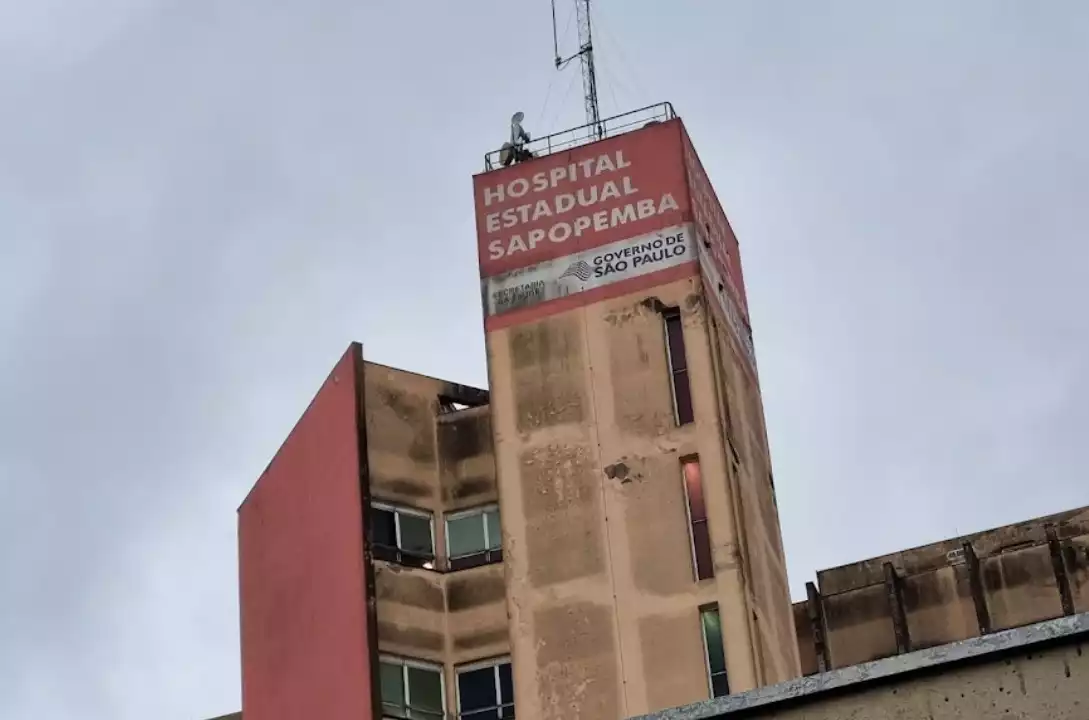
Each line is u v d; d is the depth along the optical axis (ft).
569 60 187.73
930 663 59.52
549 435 160.66
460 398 174.91
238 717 187.01
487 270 168.76
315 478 171.42
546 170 171.12
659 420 158.30
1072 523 178.91
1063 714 57.72
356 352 171.42
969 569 176.14
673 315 162.20
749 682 146.61
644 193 167.12
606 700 149.89
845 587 182.09
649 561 153.79
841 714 60.49
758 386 176.24
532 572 156.25
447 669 161.27
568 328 164.25
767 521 164.86
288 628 168.14
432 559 165.99
